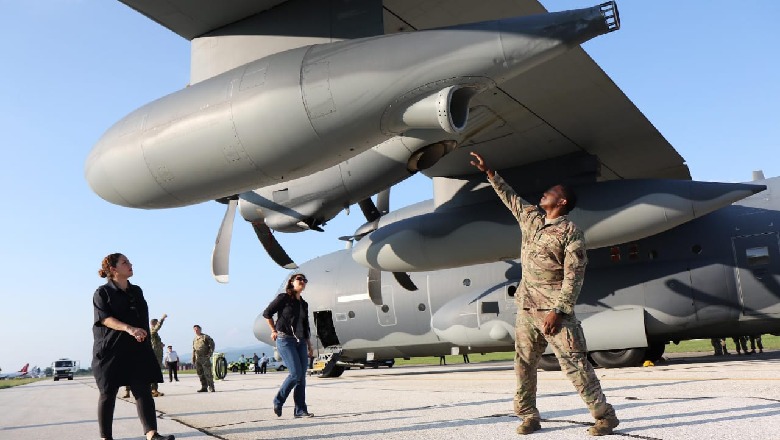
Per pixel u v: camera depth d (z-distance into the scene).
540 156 12.35
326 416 5.82
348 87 7.39
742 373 8.21
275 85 7.61
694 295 11.97
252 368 39.72
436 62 7.25
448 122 7.20
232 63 8.68
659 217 10.67
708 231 12.19
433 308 15.54
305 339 5.91
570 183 12.16
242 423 5.62
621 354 12.49
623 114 10.79
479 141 11.55
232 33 8.75
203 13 8.55
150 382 4.13
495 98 9.99
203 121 7.93
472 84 7.32
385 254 12.59
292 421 5.54
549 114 10.70
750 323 11.84
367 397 8.08
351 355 17.56
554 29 7.00
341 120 7.46
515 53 7.12
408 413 5.57
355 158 9.98
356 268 17.31
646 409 4.70
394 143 9.62
